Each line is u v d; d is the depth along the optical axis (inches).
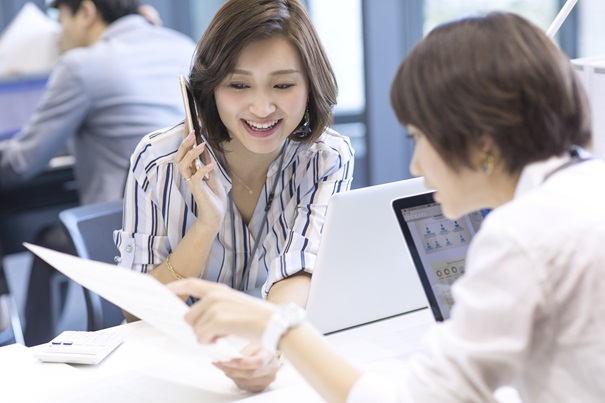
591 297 38.0
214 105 70.1
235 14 65.4
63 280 134.2
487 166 41.9
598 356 38.2
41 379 59.3
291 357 45.2
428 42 42.6
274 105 67.5
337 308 64.9
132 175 73.9
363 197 62.2
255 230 77.2
